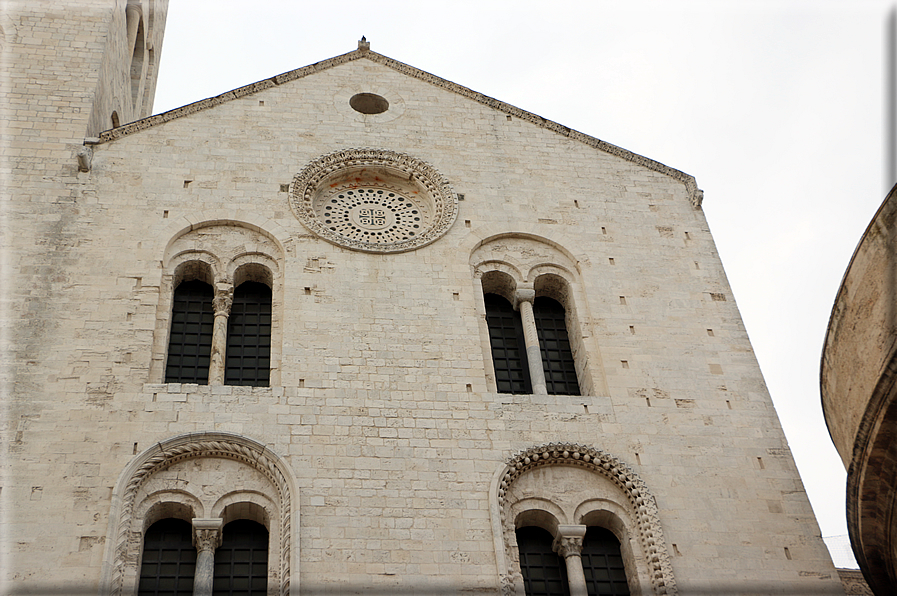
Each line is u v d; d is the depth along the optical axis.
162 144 31.48
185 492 24.02
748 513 25.20
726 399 27.59
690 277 30.66
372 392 26.23
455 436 25.64
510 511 24.84
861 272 20.89
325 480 24.31
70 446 24.11
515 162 33.31
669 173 33.97
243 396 25.66
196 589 22.73
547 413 26.58
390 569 22.97
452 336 27.88
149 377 26.03
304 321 27.50
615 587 24.50
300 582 22.42
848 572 27.92
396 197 32.41
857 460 21.02
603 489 25.56
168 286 28.27
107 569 22.16
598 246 31.14
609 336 28.72
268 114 33.19
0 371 25.27
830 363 22.30
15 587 21.64
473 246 30.42
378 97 34.78
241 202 30.38
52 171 30.02
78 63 33.72
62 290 27.20
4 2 34.59
